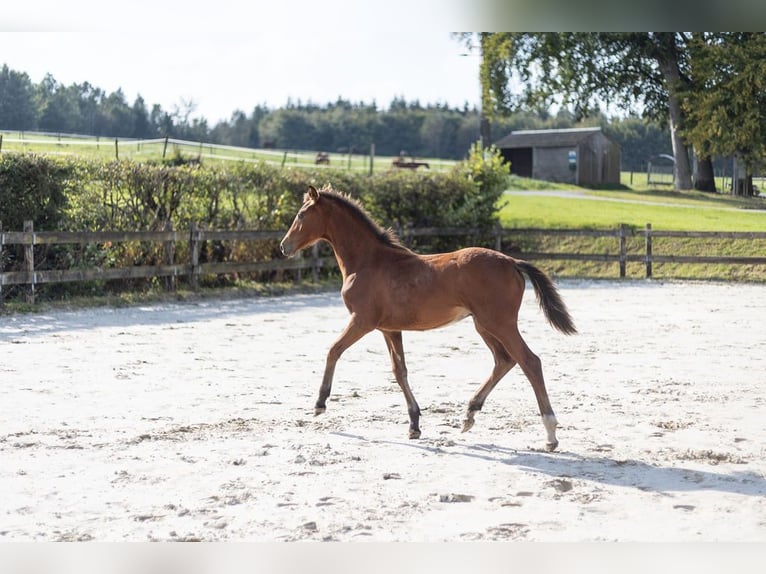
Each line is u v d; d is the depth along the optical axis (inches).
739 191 1365.7
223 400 350.3
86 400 346.0
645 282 933.2
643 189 1596.9
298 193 857.5
